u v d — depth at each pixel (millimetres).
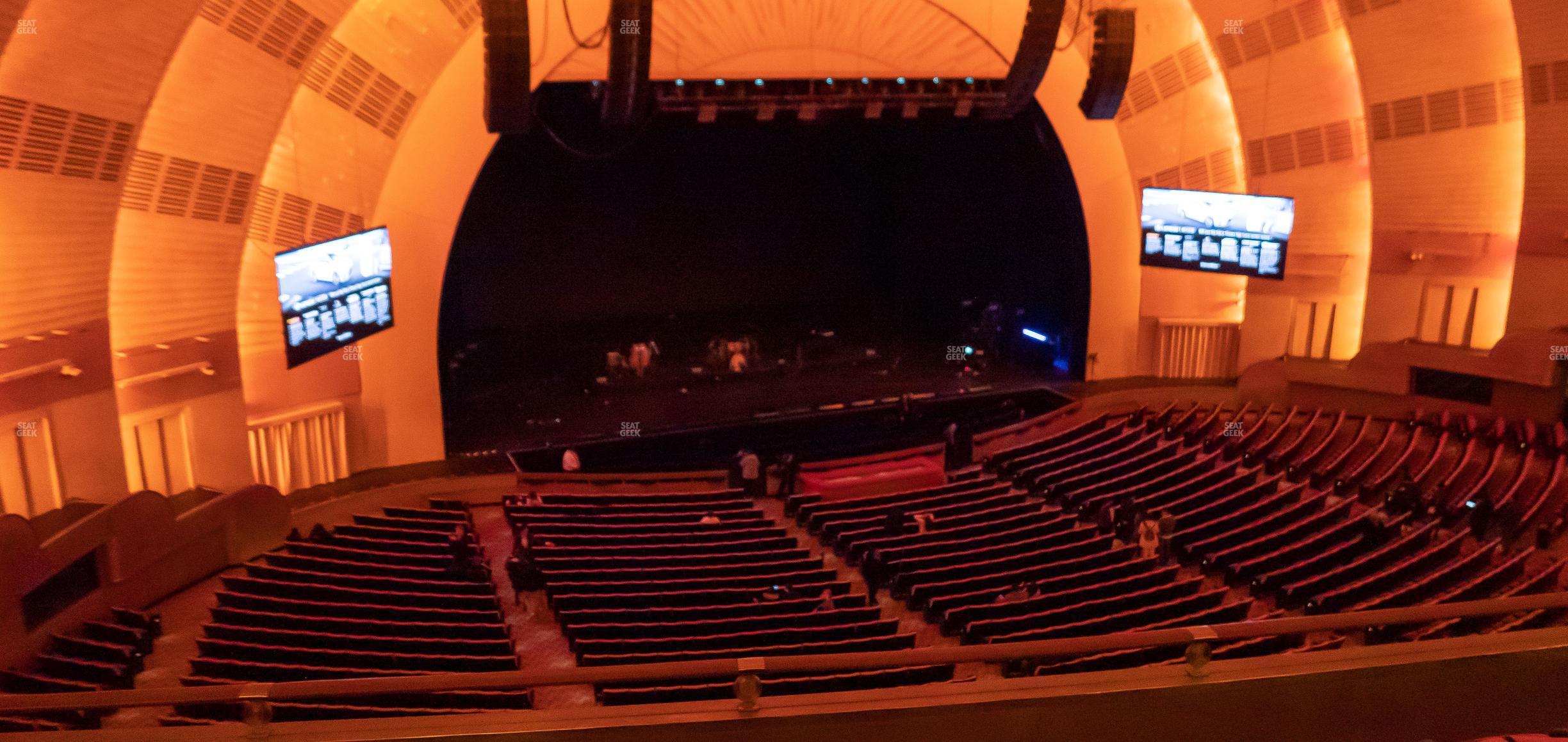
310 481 17828
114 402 13086
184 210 14500
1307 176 20219
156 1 11891
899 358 24969
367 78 16922
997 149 23594
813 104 19438
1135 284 22625
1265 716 4484
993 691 4395
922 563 13633
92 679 10672
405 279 18438
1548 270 16906
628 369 23125
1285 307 21031
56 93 11555
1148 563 12977
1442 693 4566
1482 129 17812
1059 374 23734
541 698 10648
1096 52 12961
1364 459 17781
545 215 24562
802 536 16203
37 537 11156
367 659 10281
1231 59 19938
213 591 13852
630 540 14609
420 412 18984
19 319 11914
